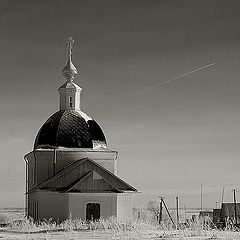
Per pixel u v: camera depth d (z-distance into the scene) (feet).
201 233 256.73
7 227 333.83
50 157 403.95
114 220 328.90
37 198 381.19
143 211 500.33
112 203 366.84
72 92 424.05
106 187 368.48
